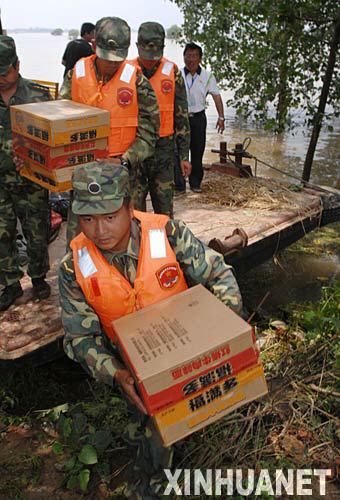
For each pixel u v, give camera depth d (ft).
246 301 16.07
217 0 23.24
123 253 6.85
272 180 20.90
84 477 8.92
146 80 11.43
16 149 10.26
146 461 7.95
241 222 16.63
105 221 6.34
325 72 23.49
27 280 12.87
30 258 11.61
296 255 19.53
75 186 6.28
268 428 10.04
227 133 36.94
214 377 6.20
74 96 11.36
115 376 6.51
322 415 10.36
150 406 5.97
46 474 9.27
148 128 11.60
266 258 16.47
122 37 10.73
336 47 22.24
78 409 10.51
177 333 6.32
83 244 6.89
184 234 7.12
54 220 15.34
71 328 6.84
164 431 6.14
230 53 25.41
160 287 6.91
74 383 11.76
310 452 9.52
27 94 10.50
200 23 27.50
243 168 21.48
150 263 6.87
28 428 10.23
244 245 14.06
